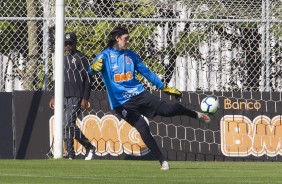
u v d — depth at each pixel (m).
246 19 43.66
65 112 41.56
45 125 42.25
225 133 42.62
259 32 44.34
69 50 41.53
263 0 43.59
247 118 42.69
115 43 34.03
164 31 44.34
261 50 43.94
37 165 35.88
